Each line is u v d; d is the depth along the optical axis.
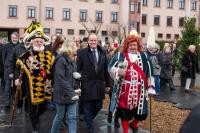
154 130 10.27
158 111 12.90
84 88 8.99
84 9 73.62
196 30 24.34
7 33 69.38
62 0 72.00
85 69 8.98
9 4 68.50
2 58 13.77
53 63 8.34
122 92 8.13
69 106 8.31
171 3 82.56
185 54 19.75
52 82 8.52
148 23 80.62
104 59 9.12
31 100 8.87
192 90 20.09
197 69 19.91
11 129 9.99
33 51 8.94
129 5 77.38
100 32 74.56
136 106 8.16
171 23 82.62
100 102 9.12
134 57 8.16
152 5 81.06
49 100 8.96
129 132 9.74
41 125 10.48
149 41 22.69
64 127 10.04
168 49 20.03
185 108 13.68
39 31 8.92
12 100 13.16
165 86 21.55
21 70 8.91
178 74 29.45
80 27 73.44
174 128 10.47
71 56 8.30
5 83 13.32
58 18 71.81
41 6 70.44
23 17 69.31
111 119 10.63
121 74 8.01
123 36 66.12
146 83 8.22
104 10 75.06
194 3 85.62
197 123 2.46
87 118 9.09
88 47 9.09
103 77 9.12
